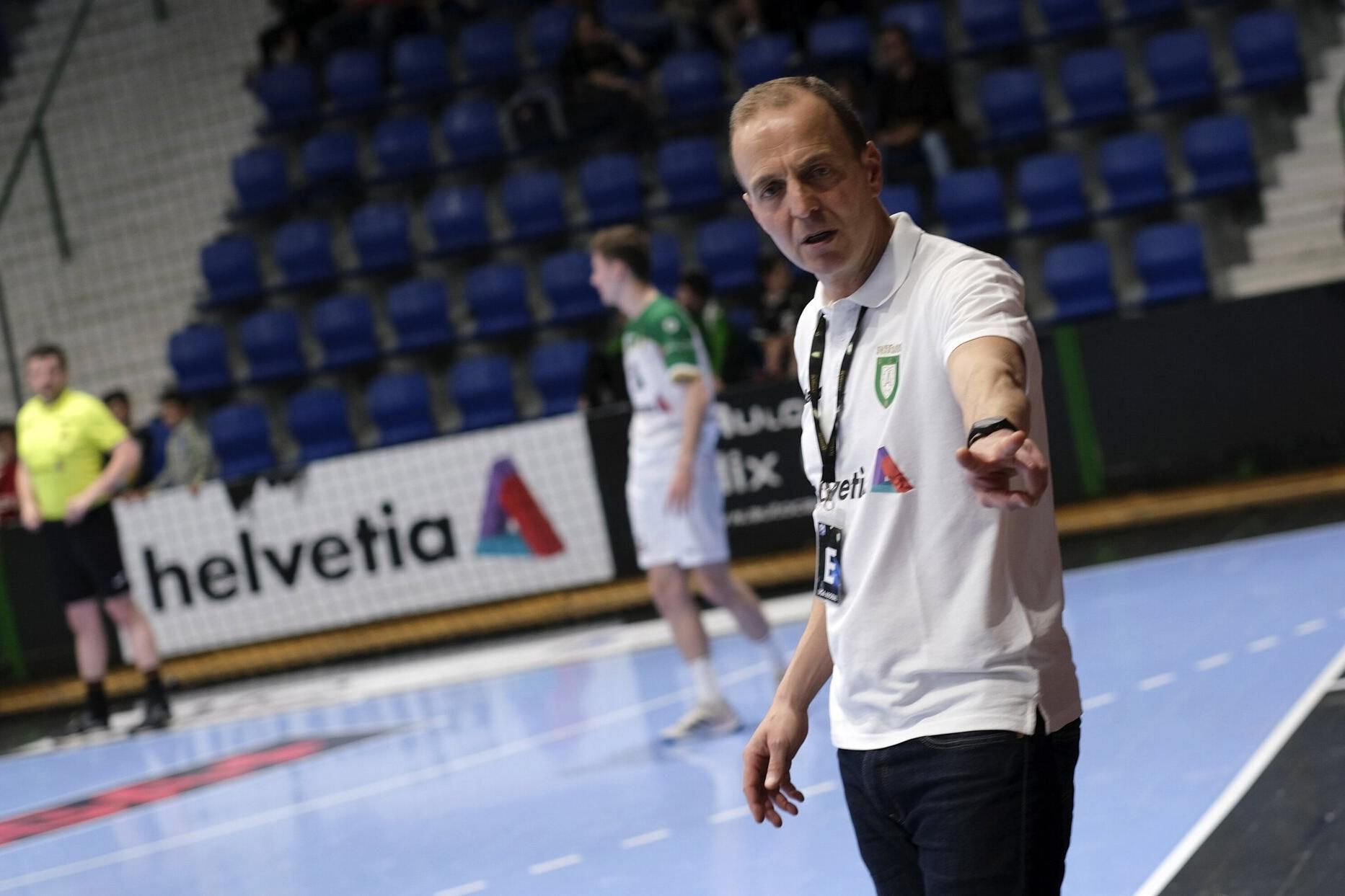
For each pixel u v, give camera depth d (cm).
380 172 1844
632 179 1720
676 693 973
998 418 211
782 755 282
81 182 1973
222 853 739
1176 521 1261
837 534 262
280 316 1756
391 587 1357
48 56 2078
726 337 1341
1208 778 591
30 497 1183
